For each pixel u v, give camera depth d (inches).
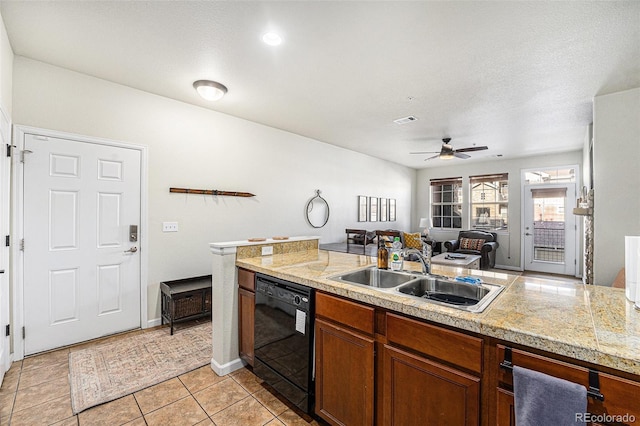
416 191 317.7
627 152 112.6
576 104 129.7
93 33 83.0
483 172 274.2
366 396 57.6
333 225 215.6
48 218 100.0
